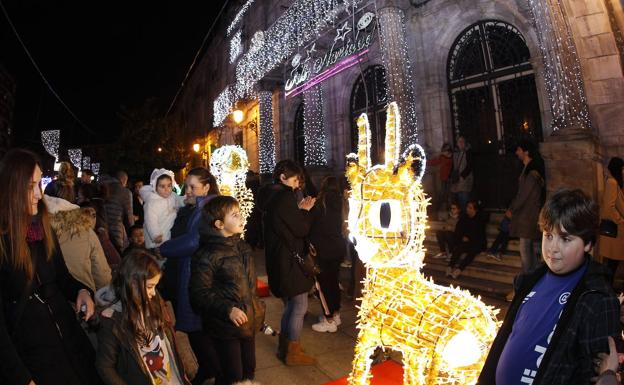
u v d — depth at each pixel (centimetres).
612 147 573
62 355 201
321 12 1108
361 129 257
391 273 240
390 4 856
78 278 303
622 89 565
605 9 573
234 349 265
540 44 605
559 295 150
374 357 360
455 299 224
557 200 151
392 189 234
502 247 596
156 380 218
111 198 639
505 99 769
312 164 1194
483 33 795
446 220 713
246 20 1812
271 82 1490
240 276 264
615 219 473
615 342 132
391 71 841
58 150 2097
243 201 554
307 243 376
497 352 170
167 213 408
